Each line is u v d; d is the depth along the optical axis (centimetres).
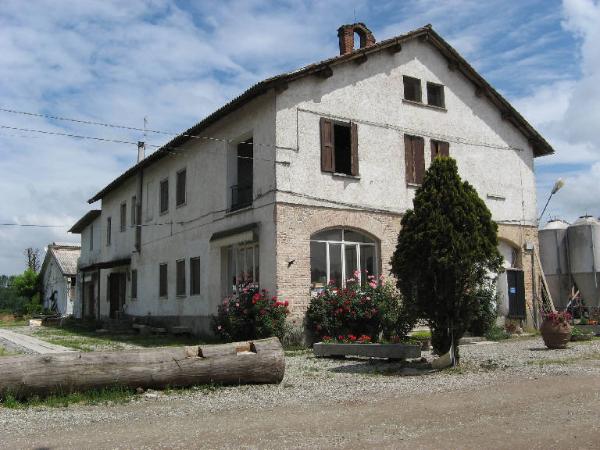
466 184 1044
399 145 1750
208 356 873
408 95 1842
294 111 1548
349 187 1622
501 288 1878
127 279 2616
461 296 1009
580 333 1527
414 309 1056
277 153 1502
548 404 679
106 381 812
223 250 1786
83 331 2352
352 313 1459
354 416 646
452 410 662
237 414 677
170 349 869
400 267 1057
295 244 1498
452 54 1884
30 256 6028
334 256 1600
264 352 899
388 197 1698
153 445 538
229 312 1522
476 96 1970
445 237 1002
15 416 690
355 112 1667
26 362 777
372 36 1889
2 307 5028
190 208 1978
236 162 1761
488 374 940
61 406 750
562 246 2127
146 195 2405
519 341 1572
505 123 2038
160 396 812
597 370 934
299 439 549
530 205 2058
